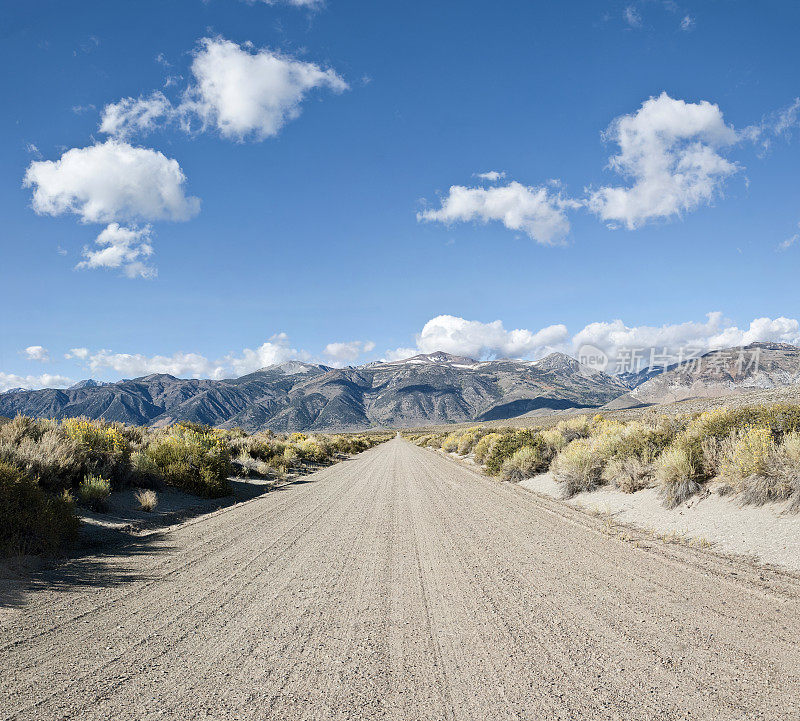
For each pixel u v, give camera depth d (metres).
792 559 6.77
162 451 16.16
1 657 4.32
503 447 21.64
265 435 39.16
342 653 4.37
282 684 3.78
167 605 5.75
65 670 4.05
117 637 4.77
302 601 5.89
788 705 3.32
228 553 8.46
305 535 9.98
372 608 5.62
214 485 15.67
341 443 56.50
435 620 5.18
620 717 3.22
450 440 45.94
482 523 10.88
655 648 4.29
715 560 7.12
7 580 6.64
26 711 3.40
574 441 16.58
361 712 3.35
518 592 6.04
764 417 10.69
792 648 4.23
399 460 35.75
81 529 9.70
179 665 4.13
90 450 13.13
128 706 3.46
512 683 3.74
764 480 8.62
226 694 3.62
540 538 9.13
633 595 5.75
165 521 11.63
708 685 3.62
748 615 5.02
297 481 21.94
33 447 11.61
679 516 9.52
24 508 8.15
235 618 5.30
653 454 12.23
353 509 13.38
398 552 8.44
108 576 7.01
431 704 3.44
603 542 8.61
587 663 4.04
